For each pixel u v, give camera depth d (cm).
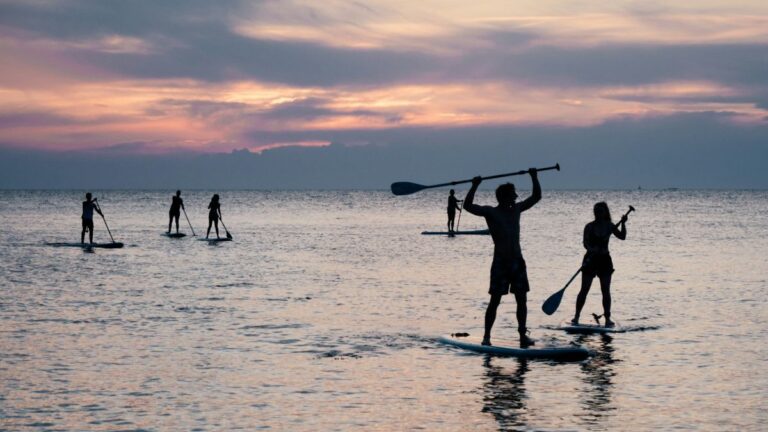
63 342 1263
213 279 2175
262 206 12288
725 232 4794
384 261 2769
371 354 1185
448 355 1180
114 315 1533
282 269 2469
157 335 1327
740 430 820
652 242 3850
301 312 1582
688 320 1490
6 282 2086
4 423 838
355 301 1742
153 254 3056
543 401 929
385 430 820
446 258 2897
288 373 1063
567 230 5034
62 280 2138
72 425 832
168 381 1017
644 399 936
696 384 1006
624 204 14075
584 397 945
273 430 818
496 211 1230
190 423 841
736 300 1764
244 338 1305
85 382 1009
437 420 854
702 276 2277
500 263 1216
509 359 1154
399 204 14275
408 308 1642
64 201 15700
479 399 938
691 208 11025
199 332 1356
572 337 1327
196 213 8688
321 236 4388
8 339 1286
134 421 847
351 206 12581
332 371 1075
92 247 3412
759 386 995
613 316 1539
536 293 1906
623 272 2392
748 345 1249
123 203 13812
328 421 849
